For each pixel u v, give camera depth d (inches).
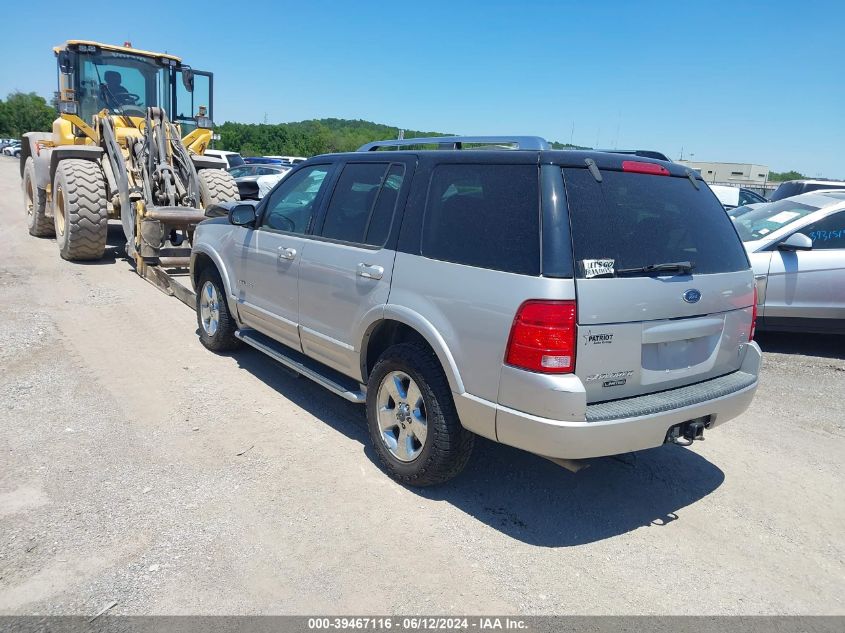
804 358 286.2
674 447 189.8
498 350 128.7
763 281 281.4
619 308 127.1
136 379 215.2
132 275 370.3
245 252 215.3
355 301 163.9
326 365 182.9
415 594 118.8
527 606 117.4
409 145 295.7
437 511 146.9
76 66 413.4
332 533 135.7
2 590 114.1
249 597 115.4
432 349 147.1
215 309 243.1
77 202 373.1
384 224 161.2
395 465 155.7
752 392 153.1
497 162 139.1
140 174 372.8
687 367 142.9
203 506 142.9
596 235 129.0
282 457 167.2
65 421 181.0
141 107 438.3
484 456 175.9
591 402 128.5
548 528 143.4
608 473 171.2
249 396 206.2
